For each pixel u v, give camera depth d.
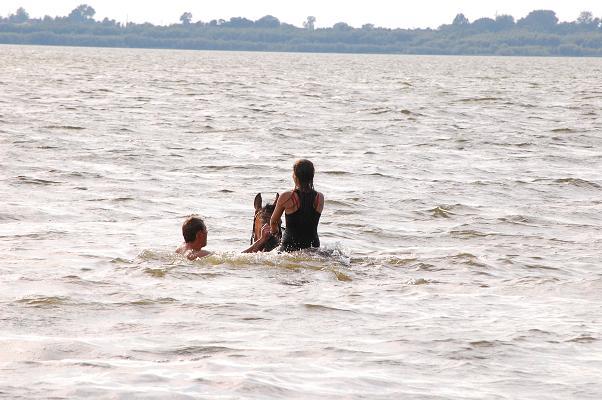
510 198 53.66
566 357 21.53
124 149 72.12
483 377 19.75
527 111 129.38
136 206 47.53
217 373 19.08
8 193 49.84
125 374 18.78
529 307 27.22
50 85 167.88
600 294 29.39
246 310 25.78
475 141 86.19
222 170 62.66
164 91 162.50
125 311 25.34
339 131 94.19
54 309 25.27
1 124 87.38
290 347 21.75
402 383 19.08
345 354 21.23
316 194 34.41
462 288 30.05
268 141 83.06
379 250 37.94
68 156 66.62
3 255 34.12
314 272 31.81
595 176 64.06
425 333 23.50
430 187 57.03
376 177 61.06
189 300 26.91
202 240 34.44
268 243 34.69
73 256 34.19
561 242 40.16
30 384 17.84
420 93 177.38
